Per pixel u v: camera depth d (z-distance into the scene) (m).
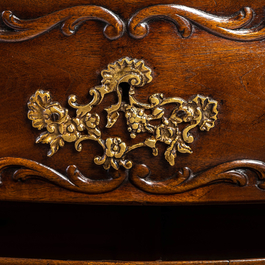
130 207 0.78
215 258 0.76
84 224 0.79
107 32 0.69
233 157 0.70
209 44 0.69
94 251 0.78
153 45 0.69
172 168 0.71
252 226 0.79
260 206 0.79
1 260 0.72
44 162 0.71
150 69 0.69
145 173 0.71
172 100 0.69
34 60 0.70
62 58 0.70
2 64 0.70
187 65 0.69
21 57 0.70
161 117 0.70
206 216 0.79
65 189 0.71
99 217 0.79
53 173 0.71
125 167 0.70
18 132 0.71
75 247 0.78
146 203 0.71
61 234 0.79
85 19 0.69
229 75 0.69
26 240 0.79
